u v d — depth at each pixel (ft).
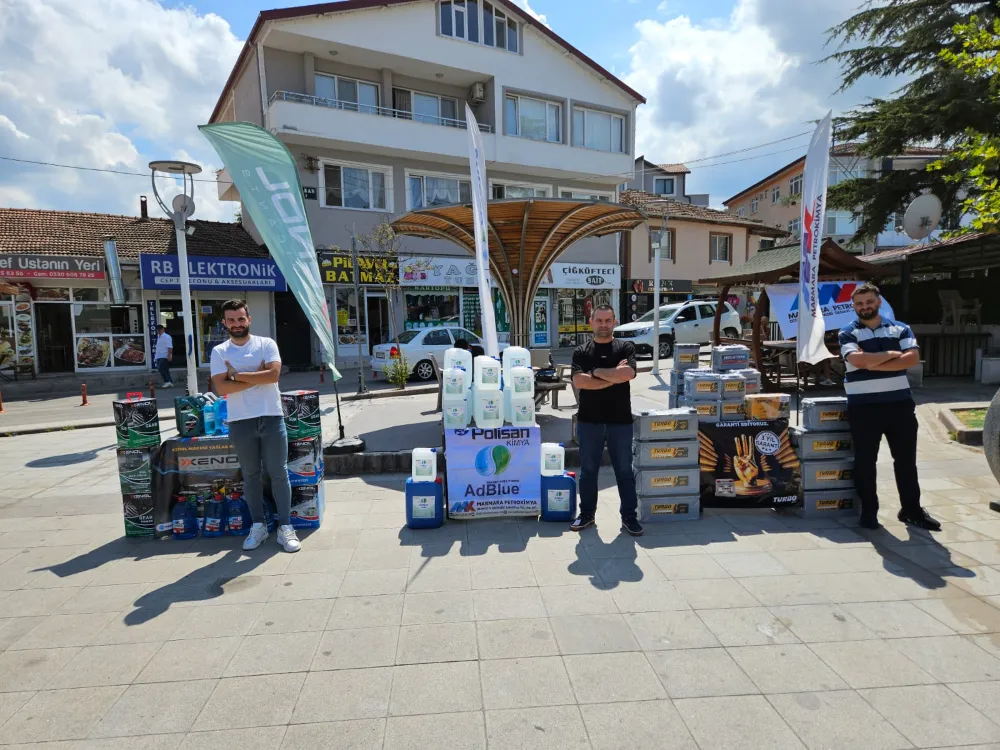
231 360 14.64
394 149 64.13
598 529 15.51
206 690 9.06
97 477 22.39
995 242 33.45
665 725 8.06
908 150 52.29
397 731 8.06
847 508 15.94
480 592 12.03
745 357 21.30
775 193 122.11
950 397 30.73
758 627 10.46
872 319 14.74
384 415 31.19
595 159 77.87
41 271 49.60
